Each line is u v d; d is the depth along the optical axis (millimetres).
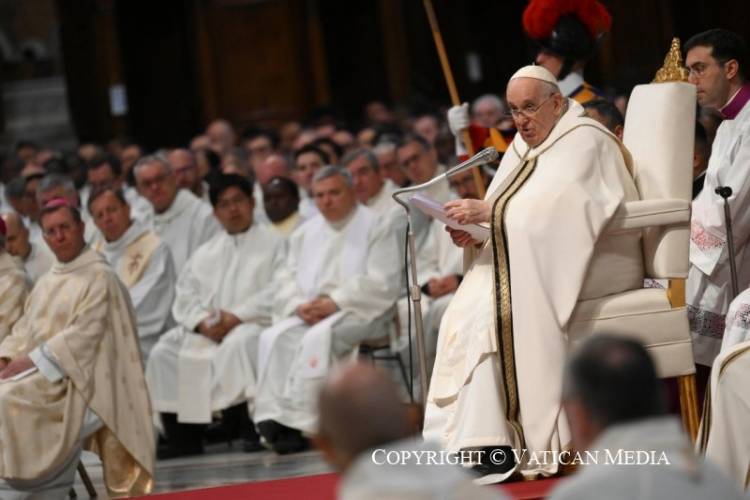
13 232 34562
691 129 21375
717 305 23375
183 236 37125
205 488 21766
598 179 20969
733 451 18344
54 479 25781
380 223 32000
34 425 25281
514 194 20875
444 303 31062
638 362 10258
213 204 34125
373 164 34156
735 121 23734
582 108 21766
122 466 26375
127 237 34062
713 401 18516
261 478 26594
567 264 20281
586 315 20547
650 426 10242
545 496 18438
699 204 23562
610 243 20859
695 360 23531
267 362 31125
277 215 35094
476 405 20203
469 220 20828
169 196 37219
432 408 21172
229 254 33969
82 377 25641
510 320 20234
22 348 26656
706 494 10211
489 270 21422
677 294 20641
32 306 26812
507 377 20203
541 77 21484
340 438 9992
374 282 31250
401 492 10008
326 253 32219
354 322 31031
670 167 21203
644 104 21891
